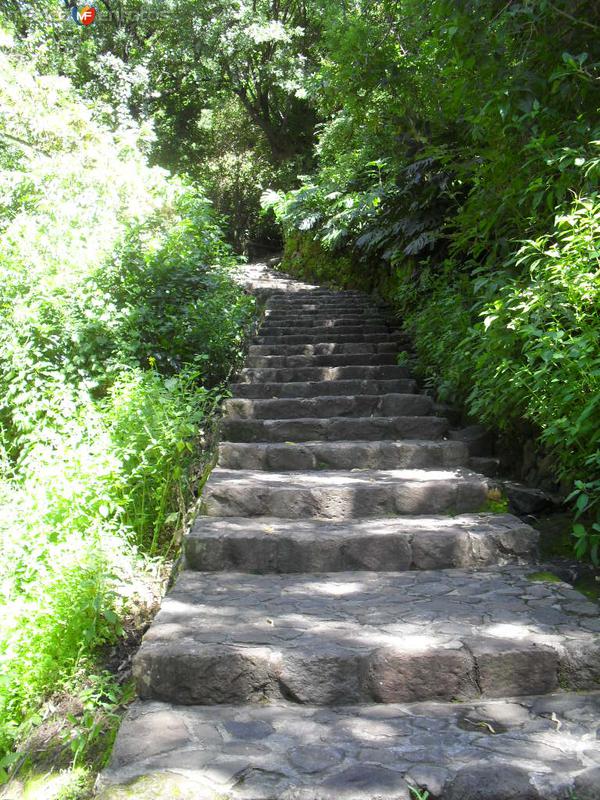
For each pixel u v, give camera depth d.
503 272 3.94
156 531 4.20
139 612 3.51
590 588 3.26
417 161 6.66
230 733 2.20
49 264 6.30
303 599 3.03
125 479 4.14
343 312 9.33
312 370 6.46
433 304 6.19
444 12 4.10
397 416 5.41
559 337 3.01
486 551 3.47
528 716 2.27
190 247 7.42
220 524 3.76
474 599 2.98
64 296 6.09
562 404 3.12
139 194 7.79
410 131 6.85
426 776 1.92
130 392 4.74
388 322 8.69
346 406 5.54
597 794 1.85
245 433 5.09
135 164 8.24
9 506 3.83
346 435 5.08
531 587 3.12
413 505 3.96
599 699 2.38
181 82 19.77
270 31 16.62
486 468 4.72
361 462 4.63
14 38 11.55
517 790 1.86
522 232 4.14
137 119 16.19
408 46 6.39
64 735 2.47
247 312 8.07
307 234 13.42
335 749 2.08
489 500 4.02
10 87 8.30
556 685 2.45
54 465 4.13
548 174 3.80
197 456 5.13
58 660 2.98
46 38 14.25
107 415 4.67
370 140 9.30
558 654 2.45
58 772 2.36
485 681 2.42
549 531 3.92
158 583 3.79
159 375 5.37
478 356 4.29
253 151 21.08
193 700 2.43
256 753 2.07
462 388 5.33
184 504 4.44
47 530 3.62
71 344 5.80
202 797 1.86
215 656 2.44
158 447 4.33
